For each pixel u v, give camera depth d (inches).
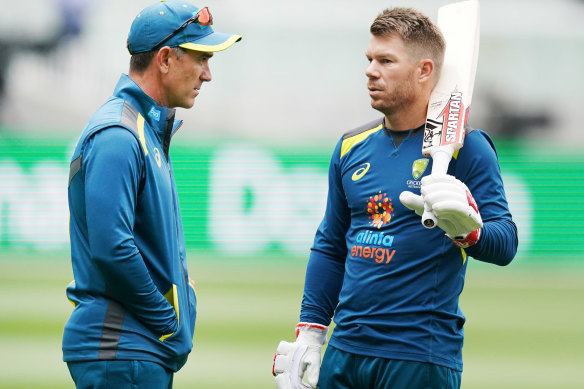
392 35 442.6
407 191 417.7
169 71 444.1
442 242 438.6
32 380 892.0
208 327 1171.3
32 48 2128.4
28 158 1877.5
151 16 441.7
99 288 417.1
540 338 1152.2
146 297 411.2
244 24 2110.0
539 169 1946.4
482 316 1310.3
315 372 473.1
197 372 930.1
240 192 1910.7
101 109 430.6
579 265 1863.9
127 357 412.8
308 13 2119.8
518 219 1927.9
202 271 1699.1
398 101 446.6
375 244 451.8
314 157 1939.0
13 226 1845.5
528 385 907.4
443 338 438.0
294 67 2114.9
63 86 2133.4
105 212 402.0
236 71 2106.3
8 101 2118.6
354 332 451.2
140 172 420.2
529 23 2126.0
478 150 439.5
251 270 1726.1
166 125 449.7
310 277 494.9
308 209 1908.2
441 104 440.1
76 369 418.9
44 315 1251.2
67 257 1815.9
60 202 1862.7
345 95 2116.1
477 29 453.1
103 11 2129.7
